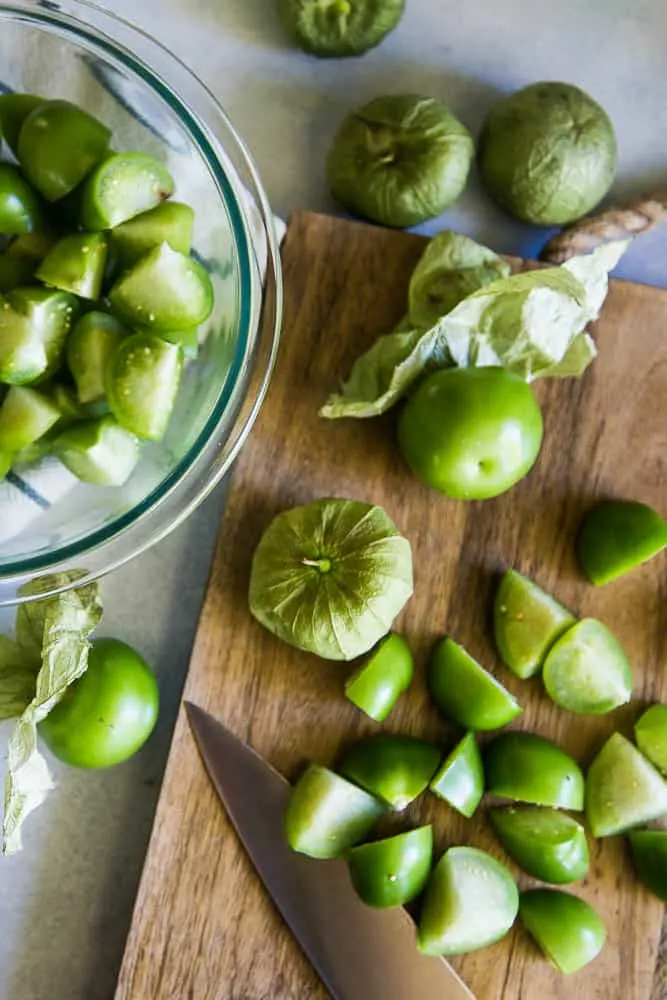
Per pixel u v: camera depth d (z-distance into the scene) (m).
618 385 0.66
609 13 0.68
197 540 0.67
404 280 0.65
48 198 0.58
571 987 0.64
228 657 0.64
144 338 0.57
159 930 0.63
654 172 0.69
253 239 0.59
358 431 0.65
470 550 0.65
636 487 0.66
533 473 0.66
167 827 0.63
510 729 0.65
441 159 0.63
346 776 0.64
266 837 0.63
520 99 0.64
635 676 0.66
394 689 0.64
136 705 0.63
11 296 0.57
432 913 0.63
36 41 0.59
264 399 0.65
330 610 0.62
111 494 0.60
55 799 0.66
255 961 0.63
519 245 0.68
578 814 0.65
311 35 0.65
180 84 0.60
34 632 0.63
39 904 0.66
